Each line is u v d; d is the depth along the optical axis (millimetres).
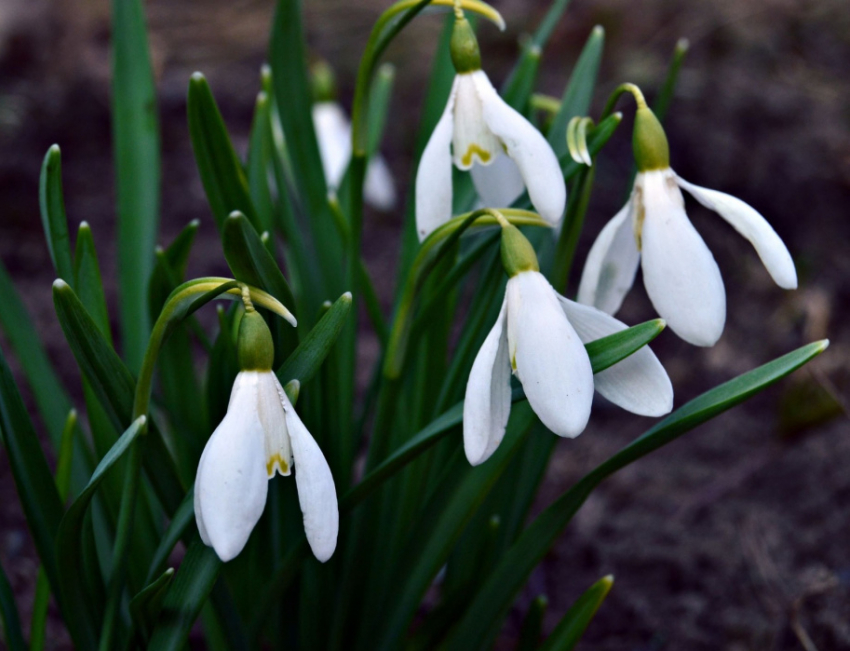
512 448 321
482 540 353
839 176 711
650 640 420
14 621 316
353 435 351
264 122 354
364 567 343
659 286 288
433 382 346
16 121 772
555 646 323
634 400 288
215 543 262
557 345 273
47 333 598
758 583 427
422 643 345
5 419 290
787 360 287
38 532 301
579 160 293
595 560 468
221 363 312
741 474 504
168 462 300
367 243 726
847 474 474
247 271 284
